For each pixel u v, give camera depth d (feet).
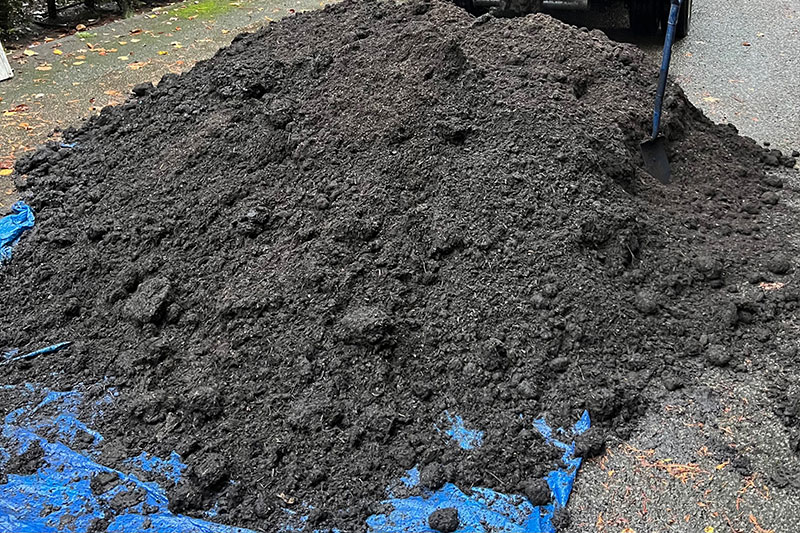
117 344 10.37
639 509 8.03
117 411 9.39
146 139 14.23
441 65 12.92
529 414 9.11
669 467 8.52
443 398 9.30
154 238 11.59
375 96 12.83
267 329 9.95
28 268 11.92
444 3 15.87
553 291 10.17
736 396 9.43
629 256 10.99
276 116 12.88
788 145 16.62
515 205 11.01
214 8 27.48
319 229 11.01
